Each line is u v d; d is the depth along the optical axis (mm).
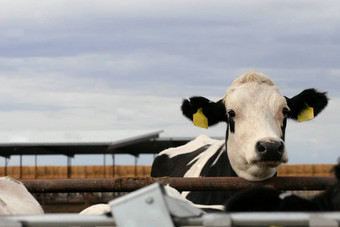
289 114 5762
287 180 4656
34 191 4695
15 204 3982
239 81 5531
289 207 1702
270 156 4703
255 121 5141
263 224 1583
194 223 1653
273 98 5301
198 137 8320
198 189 4586
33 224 1737
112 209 1679
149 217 1656
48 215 1751
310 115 5699
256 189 1786
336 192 1747
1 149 19641
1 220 1710
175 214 1663
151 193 1672
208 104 5680
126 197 1685
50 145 18266
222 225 1580
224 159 5746
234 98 5324
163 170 7613
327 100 5625
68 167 21203
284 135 5324
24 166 22688
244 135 5105
